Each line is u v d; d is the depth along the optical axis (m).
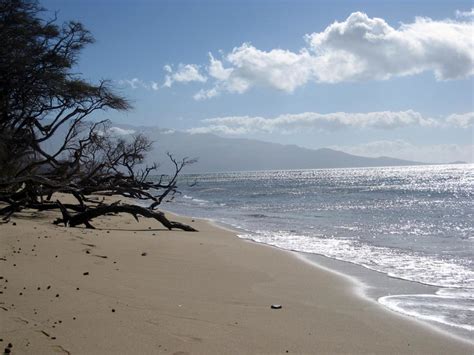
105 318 7.49
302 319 8.15
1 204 26.73
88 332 6.83
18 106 28.36
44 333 6.68
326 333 7.43
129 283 9.99
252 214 33.72
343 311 8.76
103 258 12.40
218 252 15.17
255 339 7.00
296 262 14.06
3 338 6.39
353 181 119.19
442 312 8.72
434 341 7.16
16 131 28.09
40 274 9.88
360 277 11.95
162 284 10.20
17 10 27.27
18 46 27.23
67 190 24.69
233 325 7.61
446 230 22.52
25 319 7.16
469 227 23.62
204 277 11.32
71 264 11.16
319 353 6.56
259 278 11.62
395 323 8.02
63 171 29.27
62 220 20.72
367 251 16.30
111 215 27.47
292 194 63.53
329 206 40.72
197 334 7.07
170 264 12.59
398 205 40.66
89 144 30.38
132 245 14.95
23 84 27.55
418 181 106.69
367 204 42.47
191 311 8.27
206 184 125.19
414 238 19.75
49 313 7.51
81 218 20.64
